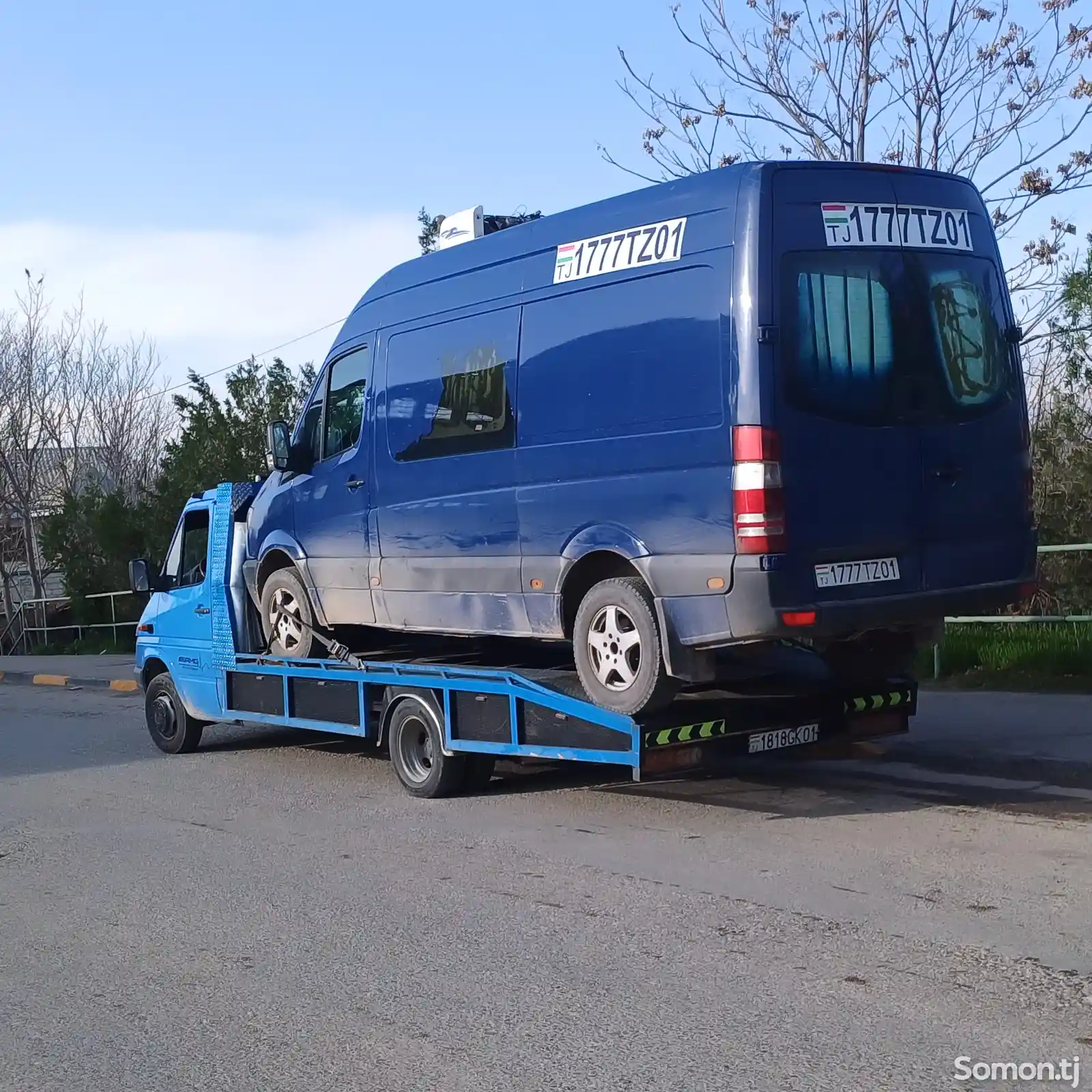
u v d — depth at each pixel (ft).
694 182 23.65
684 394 23.20
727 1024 15.21
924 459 23.61
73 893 23.07
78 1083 14.66
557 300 25.99
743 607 22.13
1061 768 27.96
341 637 33.96
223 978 17.98
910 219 24.04
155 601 39.86
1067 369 45.78
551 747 26.35
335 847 25.54
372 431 30.81
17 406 111.34
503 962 17.97
